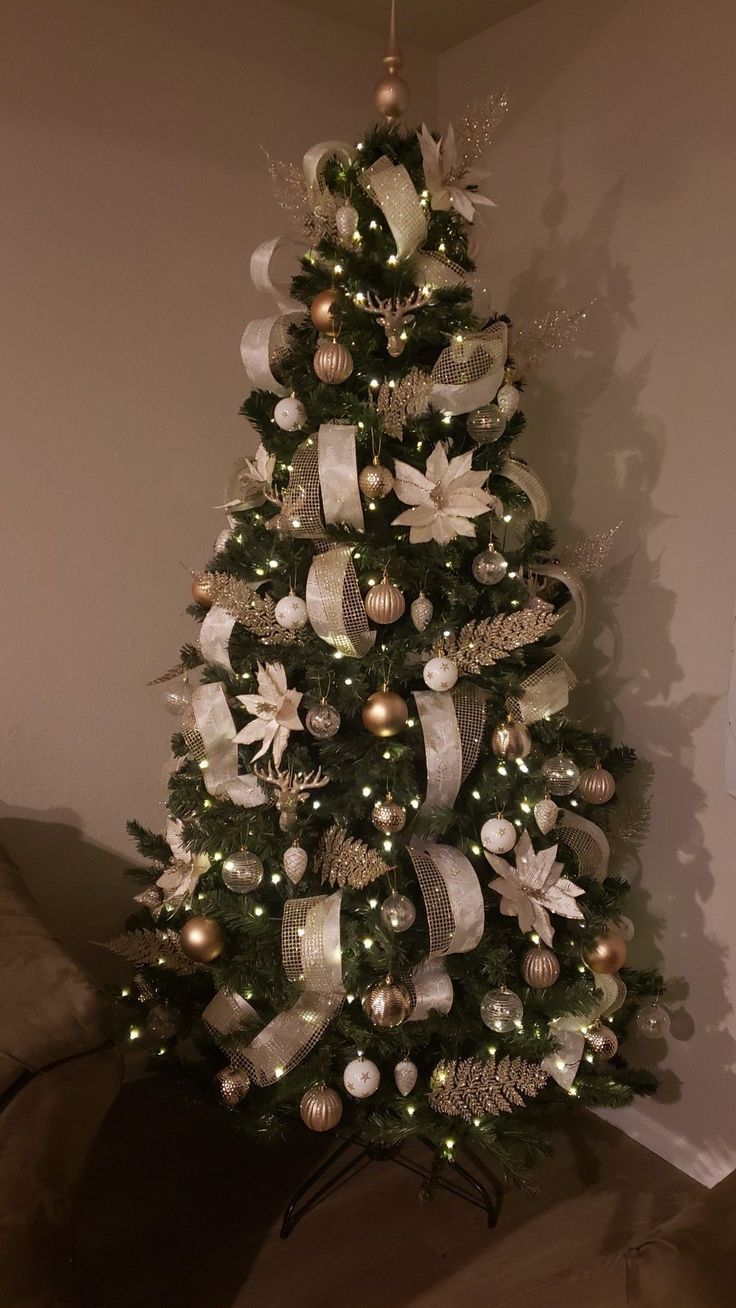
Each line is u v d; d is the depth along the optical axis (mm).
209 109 2250
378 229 1642
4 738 2180
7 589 2145
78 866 2295
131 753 2334
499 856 1773
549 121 2211
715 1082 1995
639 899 2133
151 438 2271
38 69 2039
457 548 1680
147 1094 2320
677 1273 1061
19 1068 1335
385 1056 1735
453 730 1638
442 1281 1758
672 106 1919
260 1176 2039
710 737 1947
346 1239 1859
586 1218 1911
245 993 1716
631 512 2080
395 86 1688
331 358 1584
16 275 2070
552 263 2230
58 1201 1435
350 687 1625
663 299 1969
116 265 2178
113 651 2283
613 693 2154
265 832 1695
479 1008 1732
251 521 1825
